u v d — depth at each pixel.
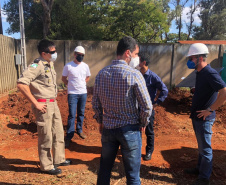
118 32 16.98
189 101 7.67
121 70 2.05
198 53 2.77
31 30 17.11
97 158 3.89
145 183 3.12
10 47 8.66
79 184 3.03
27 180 3.07
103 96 2.17
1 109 6.21
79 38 14.48
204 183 2.94
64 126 5.32
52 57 3.08
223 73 8.84
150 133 3.79
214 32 29.22
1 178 3.09
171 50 9.47
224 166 3.64
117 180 3.17
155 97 3.81
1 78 7.88
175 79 9.65
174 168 3.58
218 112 6.51
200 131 2.89
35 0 14.51
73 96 4.32
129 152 2.12
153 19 15.96
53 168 3.29
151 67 9.55
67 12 13.93
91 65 9.51
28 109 6.19
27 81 2.80
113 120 2.13
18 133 4.86
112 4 17.02
